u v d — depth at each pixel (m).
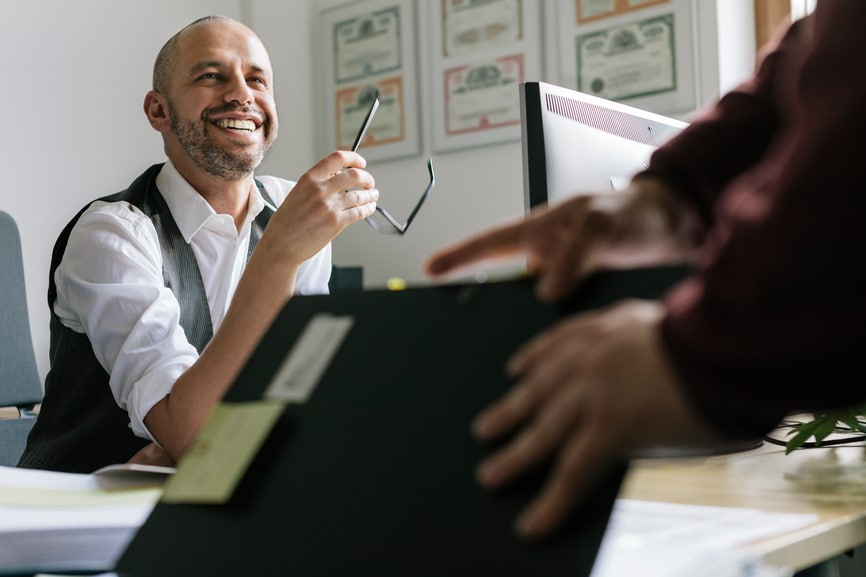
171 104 1.83
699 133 0.49
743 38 2.94
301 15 3.93
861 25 0.30
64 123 3.49
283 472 0.45
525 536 0.35
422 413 0.42
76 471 1.57
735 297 0.30
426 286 0.47
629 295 0.39
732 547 0.52
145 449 1.38
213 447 0.48
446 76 3.48
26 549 0.54
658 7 2.97
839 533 0.59
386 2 3.65
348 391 0.45
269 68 1.90
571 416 0.34
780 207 0.30
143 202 1.75
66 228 1.71
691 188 0.47
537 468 0.37
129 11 3.69
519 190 3.27
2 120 3.33
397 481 0.41
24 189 3.38
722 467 0.90
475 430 0.38
